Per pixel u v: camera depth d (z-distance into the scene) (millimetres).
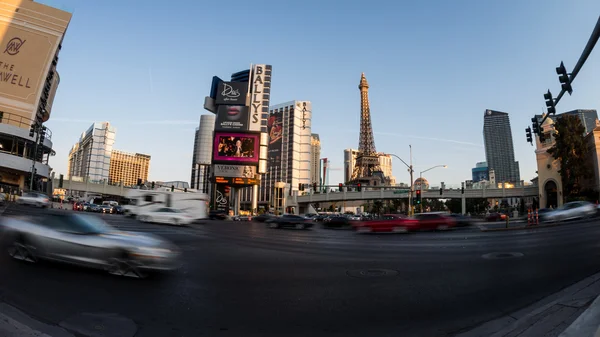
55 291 6848
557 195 61750
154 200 30469
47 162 66625
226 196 79500
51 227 8844
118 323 5406
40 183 61719
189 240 17172
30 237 8906
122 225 24031
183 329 5277
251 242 17625
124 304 6305
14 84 59500
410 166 47312
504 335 4984
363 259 12016
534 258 11586
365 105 157875
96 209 53719
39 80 61688
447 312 6242
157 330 5207
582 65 12000
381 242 18297
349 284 8242
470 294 7383
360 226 27344
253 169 80188
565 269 9656
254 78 86438
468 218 31281
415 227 26562
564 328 4871
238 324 5547
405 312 6246
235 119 80250
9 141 51844
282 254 13188
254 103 84500
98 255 8188
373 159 145250
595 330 4191
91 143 155250
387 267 10430
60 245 8516
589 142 59812
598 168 55875
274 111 175625
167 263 8336
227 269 9836
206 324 5512
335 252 13953
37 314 5613
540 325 5133
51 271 8344
